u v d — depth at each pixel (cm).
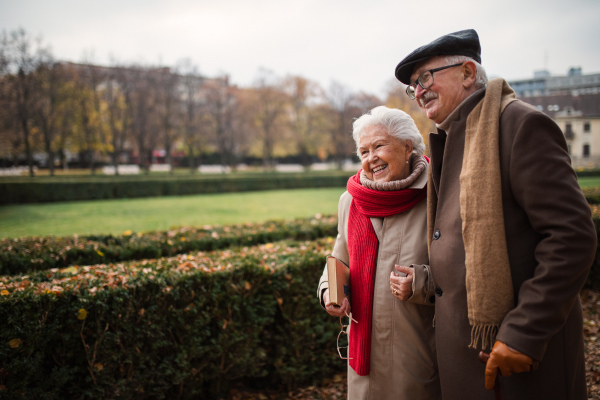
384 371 163
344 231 188
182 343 242
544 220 113
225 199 2017
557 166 115
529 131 119
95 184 2036
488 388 116
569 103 3538
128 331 223
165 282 237
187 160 5559
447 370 137
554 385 120
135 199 2067
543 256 113
